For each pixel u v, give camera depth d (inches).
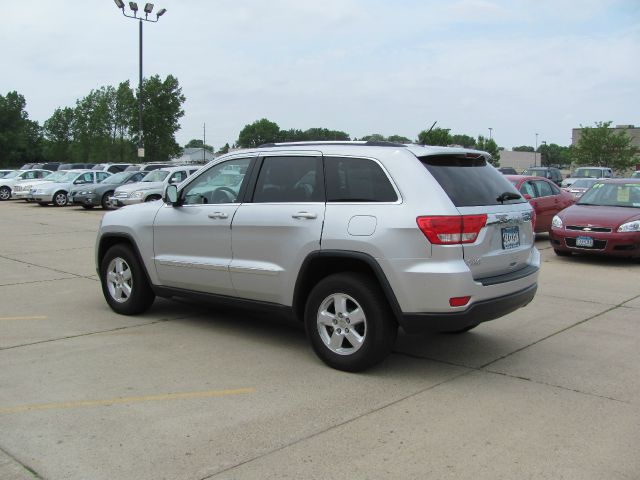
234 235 222.1
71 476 130.5
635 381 191.9
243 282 221.0
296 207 205.8
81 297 311.4
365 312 190.4
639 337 242.2
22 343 227.6
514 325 260.4
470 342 234.8
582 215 438.3
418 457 140.1
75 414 162.7
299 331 248.1
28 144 4416.8
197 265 234.8
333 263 200.7
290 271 206.2
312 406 169.6
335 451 142.9
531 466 136.1
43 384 184.7
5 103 3941.9
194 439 148.5
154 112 2256.4
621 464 137.2
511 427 156.6
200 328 251.1
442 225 178.9
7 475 130.5
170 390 180.7
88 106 3029.0
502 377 195.0
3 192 1250.6
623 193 465.1
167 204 250.2
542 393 181.0
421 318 182.2
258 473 132.5
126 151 2726.4
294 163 213.9
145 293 264.7
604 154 2209.6
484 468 135.1
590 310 287.9
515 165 3560.5
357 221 190.4
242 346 226.4
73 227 680.4
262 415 163.2
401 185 187.9
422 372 199.3
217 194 235.5
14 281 355.3
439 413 165.5
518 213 206.8
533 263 216.5
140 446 144.6
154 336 238.8
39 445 144.8
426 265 179.8
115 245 272.8
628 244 411.5
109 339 234.1
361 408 168.6
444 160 199.2
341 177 200.8
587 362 210.8
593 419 161.9
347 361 195.5
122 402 171.2
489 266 190.7
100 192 953.5
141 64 1318.9
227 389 182.1
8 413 163.0
